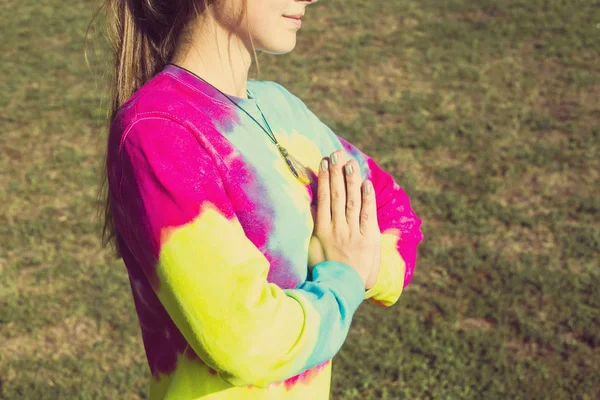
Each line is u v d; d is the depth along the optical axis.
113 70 1.33
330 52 8.29
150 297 1.24
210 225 1.09
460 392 3.69
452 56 8.07
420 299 4.37
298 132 1.43
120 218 1.16
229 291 1.07
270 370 1.09
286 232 1.22
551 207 5.29
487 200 5.38
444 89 7.32
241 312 1.06
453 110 6.86
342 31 8.88
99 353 4.00
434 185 5.61
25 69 7.92
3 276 4.60
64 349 4.03
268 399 1.24
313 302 1.15
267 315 1.08
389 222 1.57
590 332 4.06
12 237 5.02
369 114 6.84
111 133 1.16
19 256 4.82
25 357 3.95
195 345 1.10
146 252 1.11
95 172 5.89
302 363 1.12
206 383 1.22
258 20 1.21
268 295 1.09
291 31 1.24
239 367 1.07
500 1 9.52
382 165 5.91
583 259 4.70
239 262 1.09
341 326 1.18
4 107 7.04
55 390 3.71
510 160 5.93
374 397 3.67
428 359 3.91
